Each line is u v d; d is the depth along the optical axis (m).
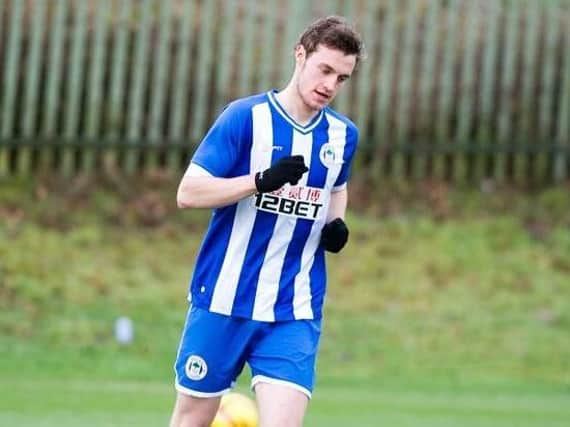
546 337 39.41
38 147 46.38
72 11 46.72
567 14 47.62
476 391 35.22
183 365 20.02
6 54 46.12
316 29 19.02
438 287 42.25
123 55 46.06
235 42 47.28
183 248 43.97
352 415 31.06
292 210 19.42
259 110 19.45
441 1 47.81
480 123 47.31
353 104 47.03
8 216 44.50
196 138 46.47
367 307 40.81
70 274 41.50
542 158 47.94
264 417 19.08
